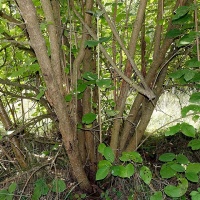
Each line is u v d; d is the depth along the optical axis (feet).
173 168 4.71
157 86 7.00
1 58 8.32
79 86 5.64
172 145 8.71
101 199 6.54
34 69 4.53
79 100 6.83
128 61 6.11
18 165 6.97
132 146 7.09
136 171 6.01
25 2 3.66
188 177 4.59
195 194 4.28
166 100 11.41
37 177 6.64
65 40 7.04
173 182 6.40
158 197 4.66
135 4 9.27
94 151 6.99
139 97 6.82
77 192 6.64
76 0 7.74
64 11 6.74
